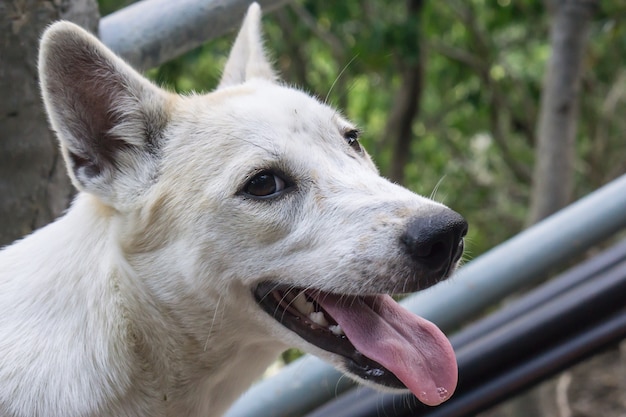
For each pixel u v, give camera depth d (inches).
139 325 31.0
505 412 50.5
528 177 83.7
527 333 31.1
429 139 88.7
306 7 64.6
